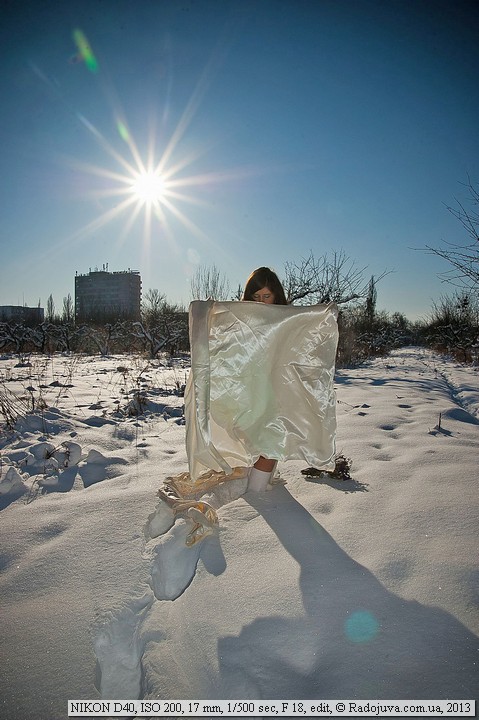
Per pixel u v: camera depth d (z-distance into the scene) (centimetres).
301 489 297
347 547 220
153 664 160
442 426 486
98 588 200
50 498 304
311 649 158
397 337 2852
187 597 188
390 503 268
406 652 156
